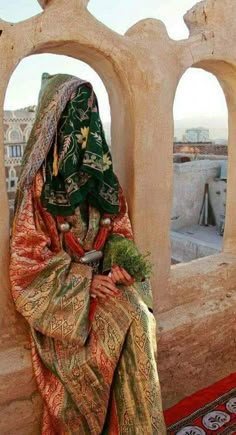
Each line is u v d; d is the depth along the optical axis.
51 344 2.34
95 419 2.31
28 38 2.29
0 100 2.24
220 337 3.33
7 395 2.40
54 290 2.29
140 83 2.68
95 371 2.25
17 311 2.51
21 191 2.40
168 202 2.97
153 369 2.22
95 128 2.34
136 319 2.27
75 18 2.41
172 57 2.81
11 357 2.47
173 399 3.13
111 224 2.63
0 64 2.21
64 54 2.64
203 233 7.71
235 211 3.59
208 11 2.96
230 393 3.23
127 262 2.38
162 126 2.84
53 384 2.38
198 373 3.24
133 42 2.64
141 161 2.79
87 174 2.35
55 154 2.34
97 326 2.28
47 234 2.41
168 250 3.05
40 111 2.42
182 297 3.21
